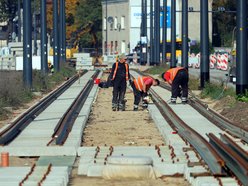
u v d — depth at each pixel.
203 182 31.00
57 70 153.12
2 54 185.12
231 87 90.94
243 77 74.38
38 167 36.06
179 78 75.88
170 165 35.69
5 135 47.28
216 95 83.56
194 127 55.28
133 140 49.91
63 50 181.38
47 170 34.75
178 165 35.75
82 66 192.38
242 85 74.38
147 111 73.06
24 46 98.06
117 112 72.38
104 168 34.94
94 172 35.09
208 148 37.91
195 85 103.88
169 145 44.09
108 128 57.91
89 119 65.38
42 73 120.00
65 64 173.00
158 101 80.75
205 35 99.31
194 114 66.69
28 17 98.81
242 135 46.75
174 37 144.50
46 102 79.94
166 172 35.56
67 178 33.56
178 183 33.53
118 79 73.25
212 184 30.41
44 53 133.50
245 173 29.77
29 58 98.00
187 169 34.72
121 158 34.91
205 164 36.06
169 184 33.22
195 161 37.03
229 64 115.88
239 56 74.56
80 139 47.66
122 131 55.75
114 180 34.16
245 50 74.62
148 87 73.88
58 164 38.62
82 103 80.81
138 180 34.16
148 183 33.41
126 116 68.12
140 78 73.75
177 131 50.94
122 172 34.62
